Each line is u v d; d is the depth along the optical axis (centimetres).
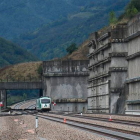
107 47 10806
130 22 9694
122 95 10012
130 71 9569
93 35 12450
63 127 4869
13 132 4419
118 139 3281
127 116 7156
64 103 13275
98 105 11481
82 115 8675
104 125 5072
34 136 3778
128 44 9756
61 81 13500
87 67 13450
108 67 10875
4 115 9306
